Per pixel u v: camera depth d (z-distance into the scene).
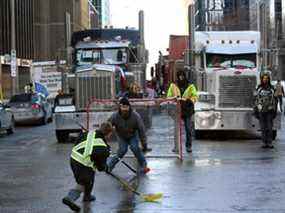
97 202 12.45
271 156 19.45
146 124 26.16
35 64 56.19
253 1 83.19
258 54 29.66
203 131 25.94
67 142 26.59
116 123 16.12
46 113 41.19
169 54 41.16
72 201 11.59
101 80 26.80
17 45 79.62
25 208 12.02
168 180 14.98
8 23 72.06
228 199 12.48
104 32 32.69
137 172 16.20
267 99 21.78
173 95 20.73
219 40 29.86
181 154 18.95
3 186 14.66
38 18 103.06
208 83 26.20
